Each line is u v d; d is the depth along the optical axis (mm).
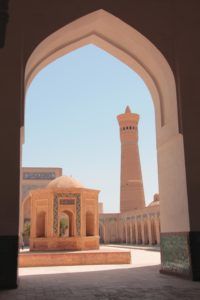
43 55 7203
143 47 7312
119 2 6969
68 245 12664
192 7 7195
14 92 6055
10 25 6336
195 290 5098
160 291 5043
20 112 6008
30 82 7273
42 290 5277
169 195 7141
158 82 7723
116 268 8844
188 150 6500
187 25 7082
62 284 5906
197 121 6641
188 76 6816
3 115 5941
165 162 7367
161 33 7035
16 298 4645
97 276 6992
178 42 6965
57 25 6641
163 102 7590
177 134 6715
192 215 6273
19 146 5883
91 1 6844
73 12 6742
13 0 6480
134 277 6684
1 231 5598
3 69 6109
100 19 7129
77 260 10531
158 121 7766
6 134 5887
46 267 9742
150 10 7082
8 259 5539
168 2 7191
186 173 6410
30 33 6484
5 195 5703
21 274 7691
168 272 7020
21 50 6273
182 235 6477
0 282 5457
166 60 6930
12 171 5793
